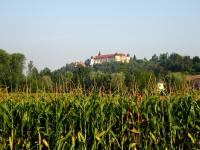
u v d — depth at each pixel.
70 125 8.87
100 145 8.83
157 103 9.13
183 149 9.02
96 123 8.90
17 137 8.92
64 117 8.77
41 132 8.73
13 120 9.06
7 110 9.00
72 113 8.94
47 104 9.43
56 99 9.45
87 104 9.08
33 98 9.80
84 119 8.86
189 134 8.71
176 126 8.78
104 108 9.22
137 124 9.04
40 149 8.62
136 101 9.24
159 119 8.97
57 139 8.66
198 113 9.20
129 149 8.68
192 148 8.88
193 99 9.43
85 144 8.62
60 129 8.73
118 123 9.13
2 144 8.91
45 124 8.87
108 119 9.07
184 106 9.19
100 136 8.64
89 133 8.89
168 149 8.91
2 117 9.16
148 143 8.91
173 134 8.91
